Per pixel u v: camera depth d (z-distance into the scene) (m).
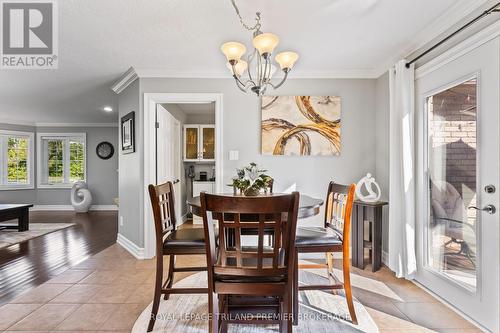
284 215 1.62
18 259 3.30
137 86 3.39
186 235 2.07
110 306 2.17
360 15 2.12
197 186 5.50
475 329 1.85
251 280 1.46
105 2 1.95
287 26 2.28
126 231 3.76
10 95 4.39
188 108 5.32
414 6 2.00
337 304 2.19
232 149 3.34
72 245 3.91
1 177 6.61
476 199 1.89
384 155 3.15
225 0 1.93
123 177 3.86
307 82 3.35
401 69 2.60
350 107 3.34
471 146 1.97
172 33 2.40
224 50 1.93
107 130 7.27
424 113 2.49
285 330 1.46
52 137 7.20
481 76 1.83
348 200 1.90
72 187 6.88
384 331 1.83
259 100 3.34
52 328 1.88
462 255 2.07
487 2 1.81
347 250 1.93
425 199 2.49
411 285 2.53
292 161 3.34
